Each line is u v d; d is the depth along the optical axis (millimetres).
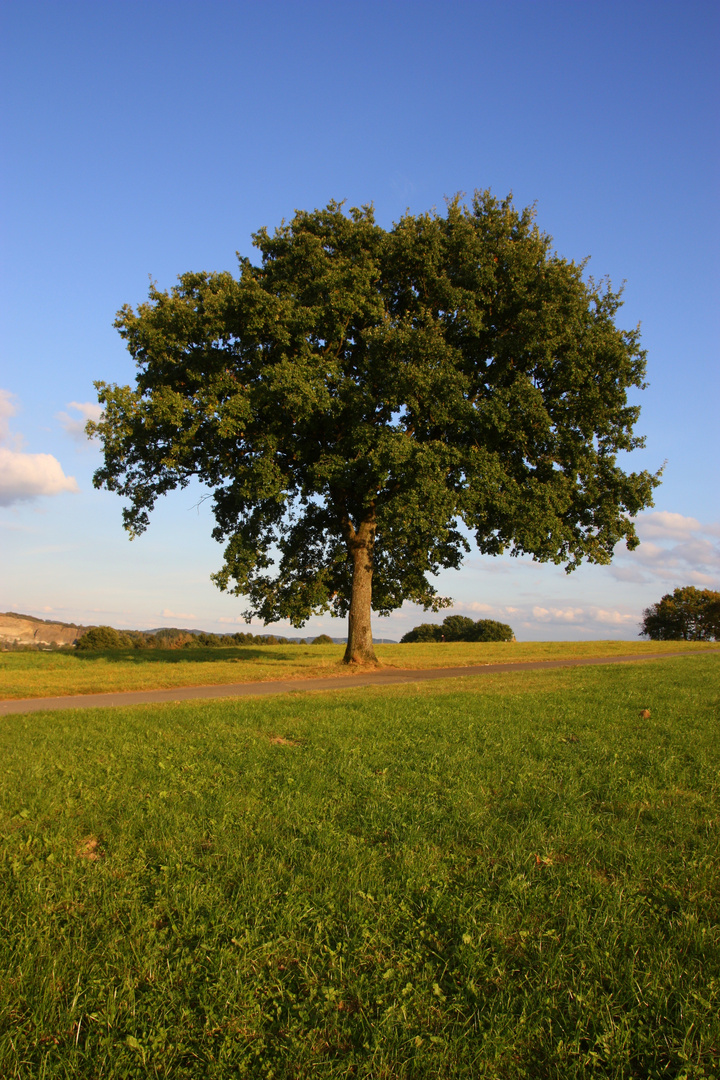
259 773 7477
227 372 21156
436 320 21906
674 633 86875
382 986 3551
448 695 14602
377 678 20906
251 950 3838
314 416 21266
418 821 5805
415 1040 3133
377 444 20391
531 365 22250
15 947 3869
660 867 4836
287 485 23344
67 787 7004
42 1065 2977
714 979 3512
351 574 27078
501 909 4262
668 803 6309
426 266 21688
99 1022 3273
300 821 5812
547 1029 3223
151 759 8297
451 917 4207
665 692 14109
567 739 9289
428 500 19703
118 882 4699
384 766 7816
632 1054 3090
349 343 23344
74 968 3670
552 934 3990
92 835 5758
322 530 27281
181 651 35094
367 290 21172
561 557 23312
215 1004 3418
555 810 5969
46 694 17375
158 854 5207
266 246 24094
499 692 15109
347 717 11312
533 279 22266
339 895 4469
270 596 26438
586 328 22062
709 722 10352
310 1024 3297
